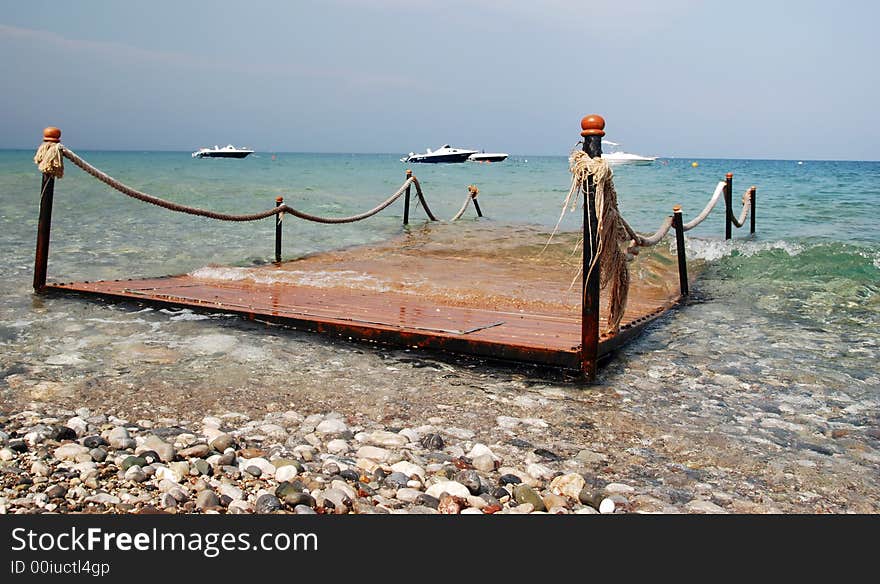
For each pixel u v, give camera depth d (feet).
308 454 12.80
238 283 29.17
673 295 30.66
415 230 53.93
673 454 13.51
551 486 11.88
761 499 11.72
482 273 33.30
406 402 16.07
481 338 19.24
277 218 36.60
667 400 16.70
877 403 16.66
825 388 17.75
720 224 60.59
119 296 25.46
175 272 33.63
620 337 20.58
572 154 16.88
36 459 12.05
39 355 18.90
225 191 89.20
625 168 321.73
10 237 43.68
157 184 98.32
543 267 35.70
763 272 35.60
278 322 22.47
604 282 17.95
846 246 39.17
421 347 20.03
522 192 101.50
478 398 16.49
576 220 62.75
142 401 15.57
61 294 26.68
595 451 13.55
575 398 16.71
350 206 75.10
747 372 19.07
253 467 11.89
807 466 13.05
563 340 19.07
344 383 17.28
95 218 55.01
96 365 18.12
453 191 103.55
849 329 24.18
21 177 96.84
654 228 57.67
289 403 15.74
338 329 21.34
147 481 11.42
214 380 17.17
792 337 23.06
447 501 11.03
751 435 14.57
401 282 29.89
